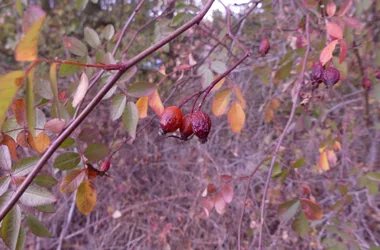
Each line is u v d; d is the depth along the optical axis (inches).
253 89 141.7
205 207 66.6
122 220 145.4
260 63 114.6
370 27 85.4
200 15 36.6
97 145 44.4
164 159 153.5
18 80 22.9
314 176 120.1
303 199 58.0
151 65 163.5
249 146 140.5
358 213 103.4
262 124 143.6
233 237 122.0
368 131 115.1
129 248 135.6
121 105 44.6
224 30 72.1
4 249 62.4
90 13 211.0
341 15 58.1
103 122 153.9
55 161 43.9
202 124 39.8
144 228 142.9
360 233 101.2
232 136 148.2
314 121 120.0
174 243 133.6
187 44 129.3
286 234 109.3
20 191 34.2
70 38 57.9
